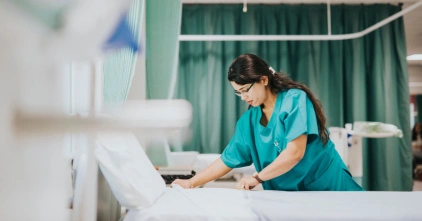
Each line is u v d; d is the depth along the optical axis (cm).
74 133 35
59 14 30
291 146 112
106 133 35
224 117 304
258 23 306
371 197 100
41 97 37
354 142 211
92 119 34
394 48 314
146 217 81
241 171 215
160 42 158
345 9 311
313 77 301
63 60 34
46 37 31
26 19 29
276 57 304
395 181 305
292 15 308
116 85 93
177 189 105
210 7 304
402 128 311
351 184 139
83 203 69
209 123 298
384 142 306
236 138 138
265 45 304
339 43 306
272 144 126
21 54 33
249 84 122
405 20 335
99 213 92
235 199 95
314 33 306
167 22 156
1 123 34
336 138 202
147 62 160
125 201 83
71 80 54
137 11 96
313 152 124
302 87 126
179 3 155
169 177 157
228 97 303
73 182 69
